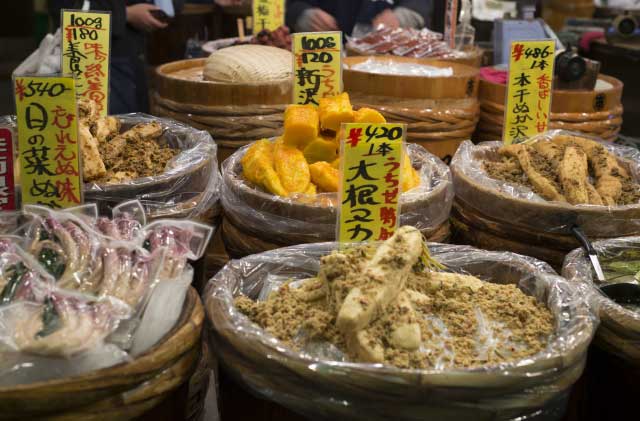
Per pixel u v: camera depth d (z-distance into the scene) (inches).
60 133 62.7
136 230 58.9
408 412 45.4
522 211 73.1
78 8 127.5
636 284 62.2
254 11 143.0
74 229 56.2
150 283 51.9
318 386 45.8
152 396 47.8
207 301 54.1
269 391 47.7
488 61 160.7
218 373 55.4
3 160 62.3
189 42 150.3
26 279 50.8
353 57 126.0
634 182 85.0
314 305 54.6
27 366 45.4
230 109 98.3
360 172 60.3
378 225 61.7
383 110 103.2
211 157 77.3
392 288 50.4
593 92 111.9
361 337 48.4
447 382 44.5
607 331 56.1
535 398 46.8
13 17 215.3
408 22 165.0
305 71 87.0
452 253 64.0
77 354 45.4
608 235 72.1
